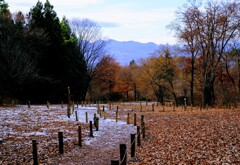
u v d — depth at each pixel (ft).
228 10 132.05
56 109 124.16
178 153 42.88
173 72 189.37
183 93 203.92
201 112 103.45
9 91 157.17
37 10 184.24
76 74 201.26
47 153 48.70
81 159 46.11
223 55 152.35
